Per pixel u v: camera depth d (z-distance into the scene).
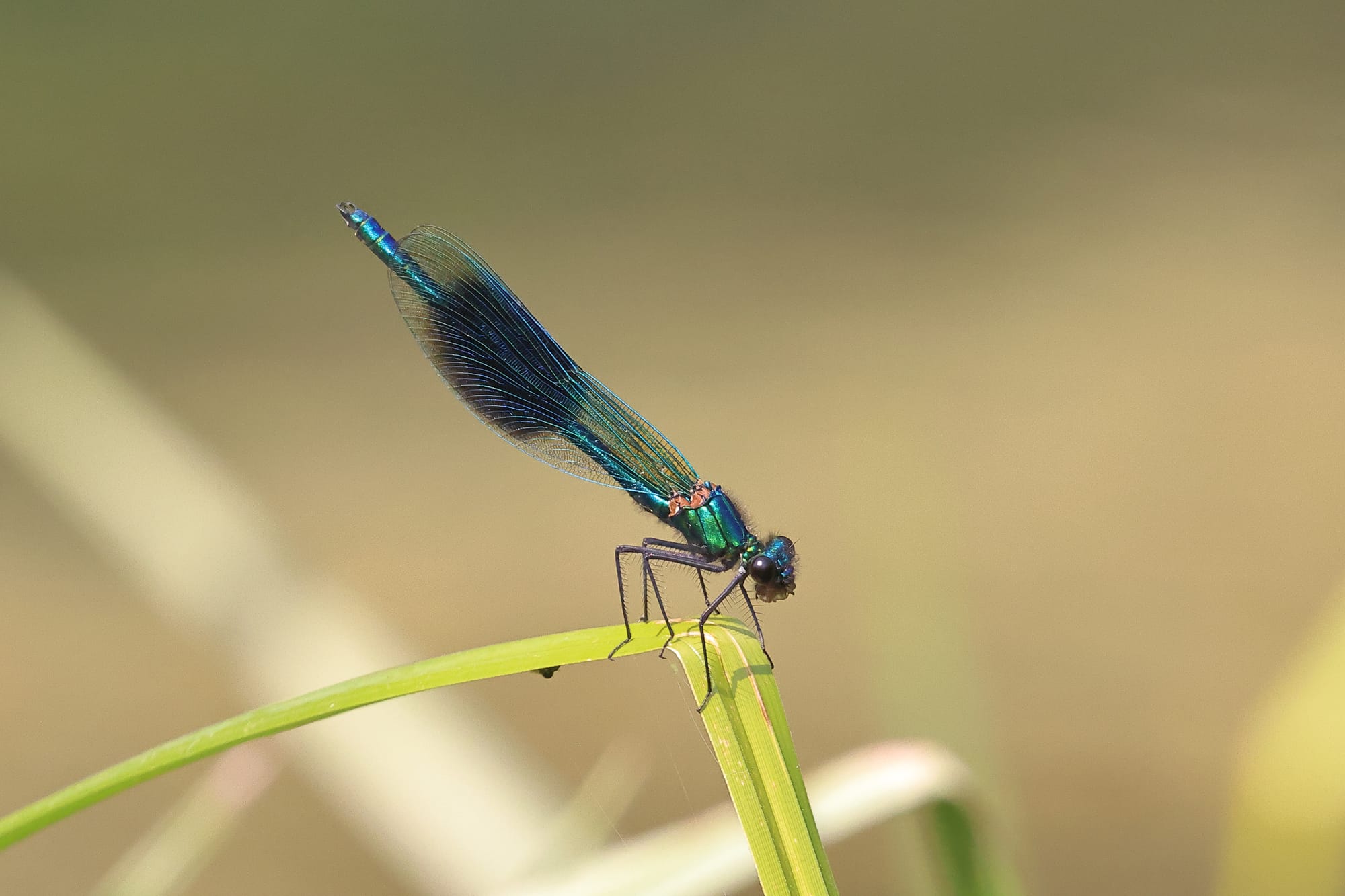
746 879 0.80
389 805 0.81
